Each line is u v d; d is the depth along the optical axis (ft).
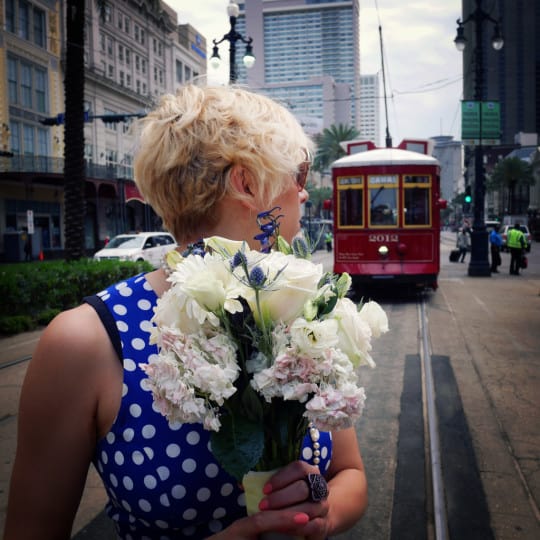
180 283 3.00
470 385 20.22
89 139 130.41
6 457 14.21
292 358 2.88
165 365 2.85
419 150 42.60
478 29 61.62
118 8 141.08
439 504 11.57
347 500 3.78
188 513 3.46
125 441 3.41
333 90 400.06
